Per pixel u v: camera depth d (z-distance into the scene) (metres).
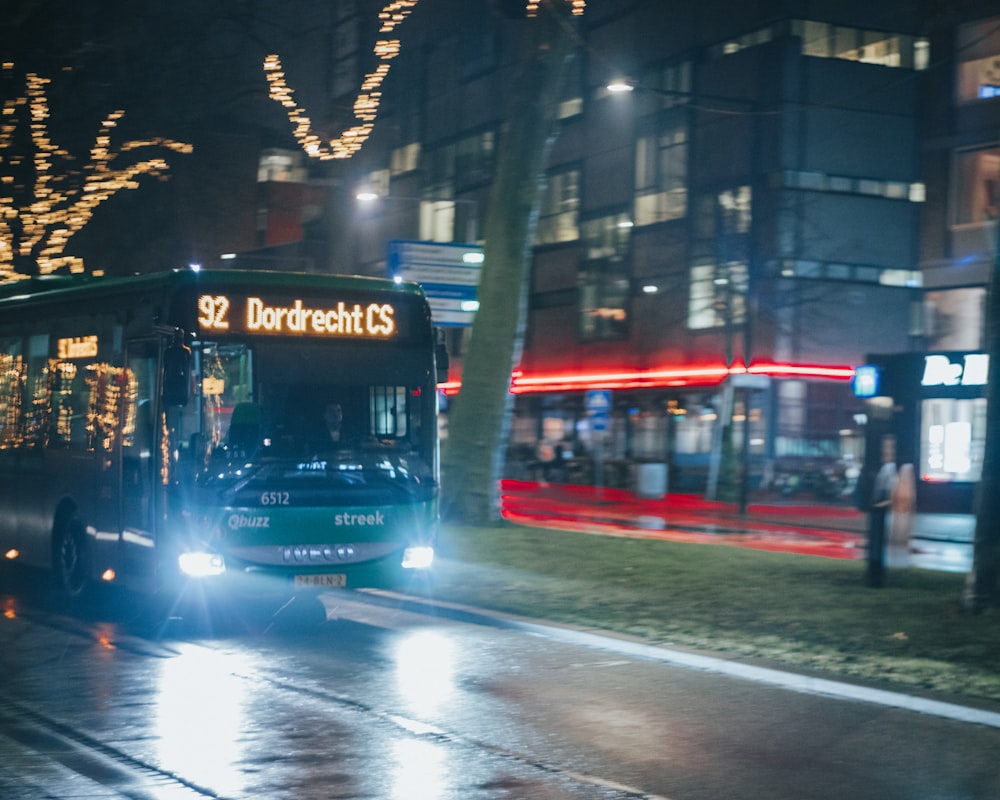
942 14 23.53
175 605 12.34
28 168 25.06
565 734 8.33
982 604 12.55
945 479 34.66
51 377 14.96
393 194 64.19
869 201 45.62
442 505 20.97
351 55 25.62
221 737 8.18
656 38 49.41
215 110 26.81
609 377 50.66
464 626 12.93
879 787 7.18
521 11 20.95
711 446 45.00
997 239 12.78
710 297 46.16
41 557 15.12
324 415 12.65
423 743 8.06
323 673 10.39
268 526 12.32
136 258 44.81
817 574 15.84
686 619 12.65
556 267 54.81
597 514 33.88
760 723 8.68
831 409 45.09
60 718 8.71
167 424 12.30
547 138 21.27
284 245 66.62
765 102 44.59
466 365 21.33
